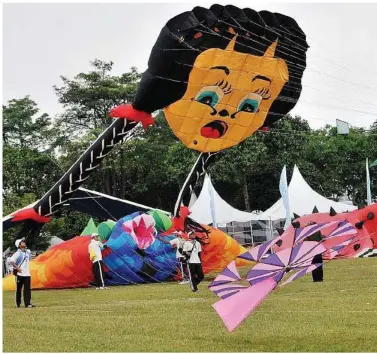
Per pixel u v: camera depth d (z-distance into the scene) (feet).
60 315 43.73
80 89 160.35
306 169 178.29
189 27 53.52
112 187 173.78
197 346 30.96
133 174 174.09
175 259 74.13
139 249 73.10
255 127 66.18
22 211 64.95
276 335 32.81
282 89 64.90
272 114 67.41
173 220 74.90
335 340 31.12
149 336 33.91
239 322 29.63
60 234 160.97
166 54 53.83
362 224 80.18
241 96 61.62
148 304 48.32
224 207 126.00
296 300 45.80
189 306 45.70
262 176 182.50
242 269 77.87
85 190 89.35
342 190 190.29
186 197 75.97
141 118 58.59
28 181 156.76
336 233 32.22
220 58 57.06
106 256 73.00
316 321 36.17
